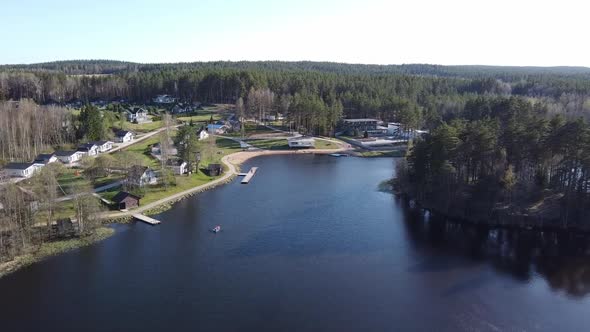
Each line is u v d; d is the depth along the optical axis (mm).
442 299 68688
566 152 100000
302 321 62250
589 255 85375
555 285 73750
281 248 87438
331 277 75438
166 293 69312
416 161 115750
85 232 90562
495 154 106188
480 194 103438
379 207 114750
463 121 145375
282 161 180125
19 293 68688
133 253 83875
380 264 80688
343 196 125188
